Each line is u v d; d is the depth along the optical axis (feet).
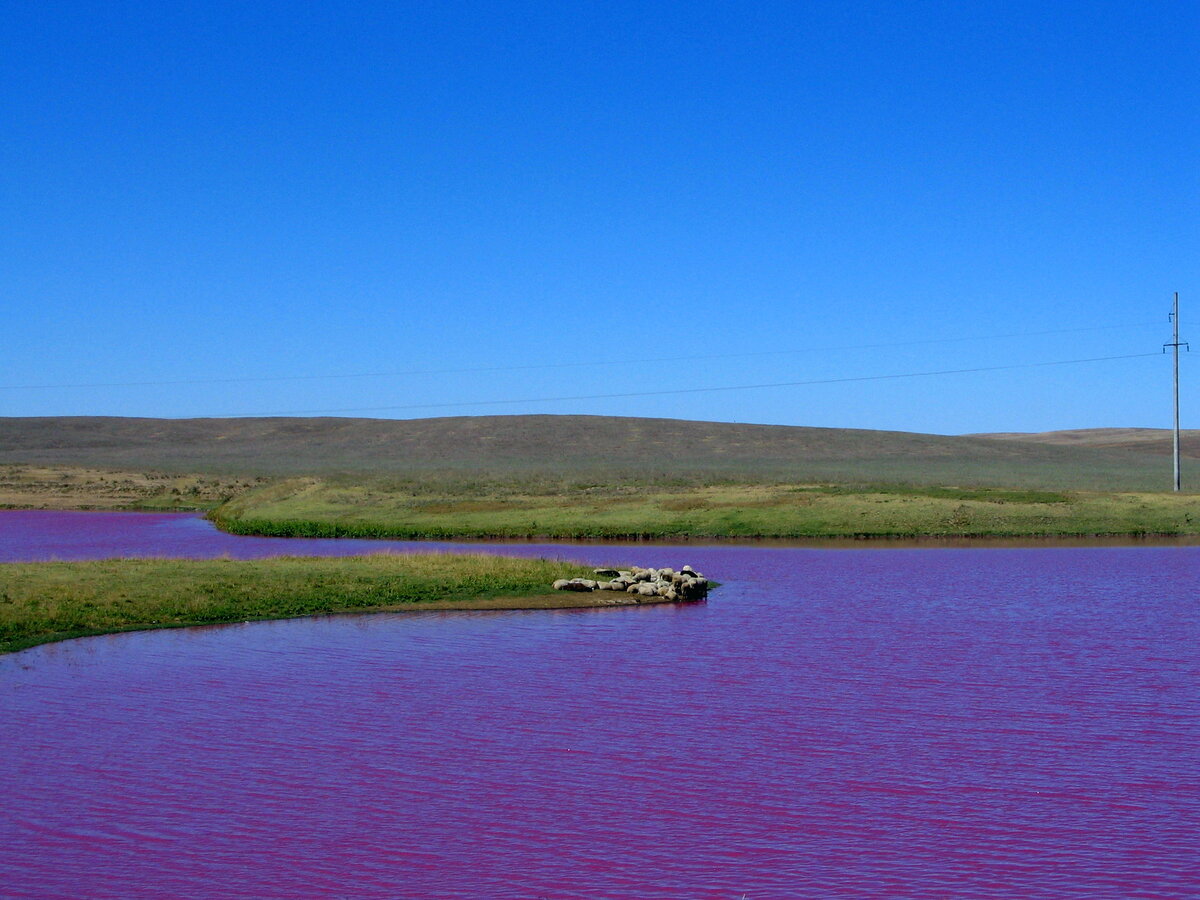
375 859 43.37
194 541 195.11
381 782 52.06
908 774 53.47
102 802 49.34
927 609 108.06
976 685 71.72
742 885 41.14
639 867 42.80
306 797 50.08
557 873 42.19
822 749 57.47
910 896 40.27
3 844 44.80
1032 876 41.98
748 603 112.68
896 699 68.08
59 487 357.41
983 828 46.70
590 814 48.11
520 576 120.37
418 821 47.26
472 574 119.96
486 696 68.54
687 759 55.62
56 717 63.10
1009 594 120.06
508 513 228.63
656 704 66.74
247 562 124.26
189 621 95.04
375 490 284.41
